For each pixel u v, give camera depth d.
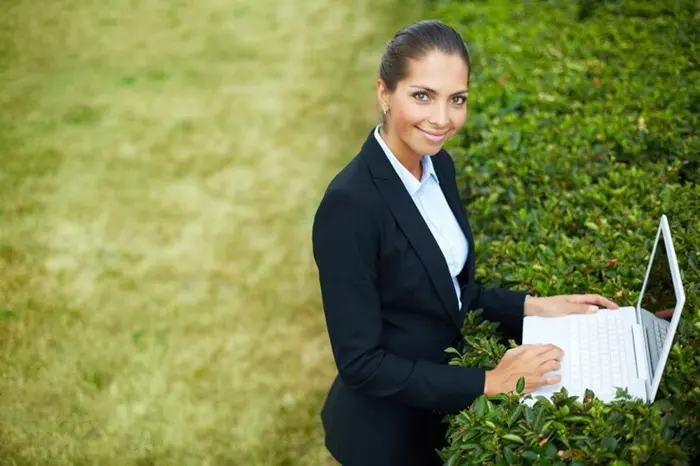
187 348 4.76
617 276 3.04
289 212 5.93
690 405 2.42
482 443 2.33
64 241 5.68
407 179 2.43
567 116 4.37
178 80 7.95
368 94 7.53
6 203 6.10
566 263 3.23
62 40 8.85
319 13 9.30
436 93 2.22
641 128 4.22
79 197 6.16
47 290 5.21
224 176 6.39
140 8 9.66
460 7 6.15
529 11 6.07
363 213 2.32
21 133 7.06
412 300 2.47
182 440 4.17
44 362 4.65
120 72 8.16
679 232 3.19
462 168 3.99
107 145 6.85
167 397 4.43
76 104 7.55
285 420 4.28
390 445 2.70
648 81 4.76
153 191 6.23
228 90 7.73
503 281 3.19
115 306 5.07
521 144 4.18
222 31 8.99
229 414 4.32
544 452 2.27
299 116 7.21
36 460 4.05
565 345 2.65
